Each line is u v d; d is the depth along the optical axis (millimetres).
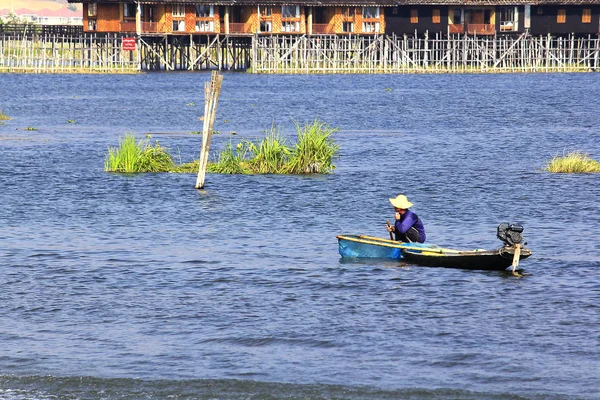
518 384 55531
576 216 107750
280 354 60594
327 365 58688
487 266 80938
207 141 124938
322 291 74750
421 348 61375
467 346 61656
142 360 59656
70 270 81812
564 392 54469
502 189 126562
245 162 141875
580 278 78625
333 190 125375
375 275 79625
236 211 111062
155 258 86625
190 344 62469
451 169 146500
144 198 119125
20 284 77000
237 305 70938
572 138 195125
